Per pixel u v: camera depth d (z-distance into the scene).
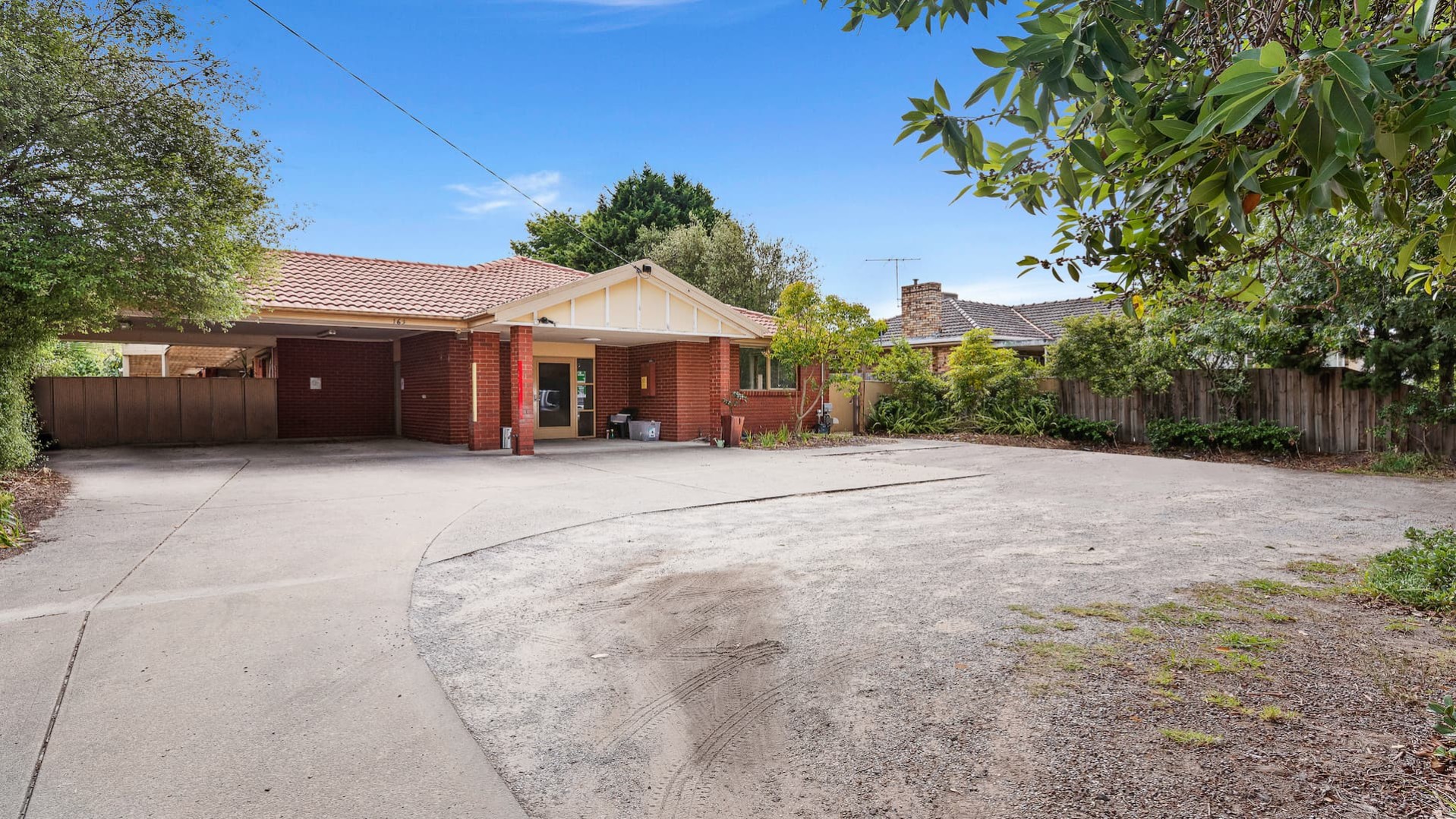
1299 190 1.54
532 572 5.71
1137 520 7.79
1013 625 4.32
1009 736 2.96
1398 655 3.74
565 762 2.87
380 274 15.94
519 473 11.74
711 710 3.30
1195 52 1.94
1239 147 1.52
